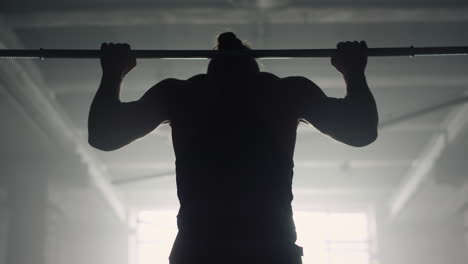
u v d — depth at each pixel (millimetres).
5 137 10133
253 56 1842
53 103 9812
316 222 20828
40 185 11570
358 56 1839
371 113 1676
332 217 20750
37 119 9297
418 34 8633
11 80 7863
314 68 9320
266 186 1510
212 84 1657
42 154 11133
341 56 1845
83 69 9359
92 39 8750
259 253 1450
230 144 1548
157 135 12930
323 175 16531
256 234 1465
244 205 1490
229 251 1452
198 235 1472
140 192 18391
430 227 19016
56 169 11555
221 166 1525
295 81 1677
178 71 9461
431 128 12086
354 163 14422
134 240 20125
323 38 8734
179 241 1484
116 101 1723
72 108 11125
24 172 11359
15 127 9602
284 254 1457
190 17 7848
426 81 9320
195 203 1503
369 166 15562
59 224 16188
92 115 1690
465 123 10750
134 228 20172
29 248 11398
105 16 7789
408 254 19156
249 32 8352
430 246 18906
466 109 10578
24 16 7695
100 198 15555
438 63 9164
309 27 8547
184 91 1662
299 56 1879
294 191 18016
